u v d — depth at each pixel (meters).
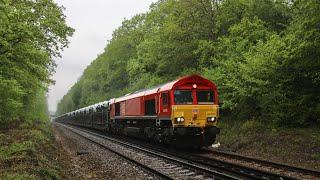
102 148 25.52
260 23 29.50
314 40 18.50
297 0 20.19
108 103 41.28
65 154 22.36
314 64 19.53
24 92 27.67
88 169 16.97
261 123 24.80
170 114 22.17
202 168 14.66
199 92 22.38
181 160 18.52
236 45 28.31
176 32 33.25
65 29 23.97
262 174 13.92
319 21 18.31
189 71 32.91
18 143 18.42
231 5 31.47
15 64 22.45
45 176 12.74
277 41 22.20
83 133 45.97
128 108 31.77
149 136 26.64
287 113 22.41
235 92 24.77
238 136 24.56
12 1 21.31
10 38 20.55
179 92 22.16
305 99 21.38
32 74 24.86
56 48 24.42
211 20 33.03
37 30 22.09
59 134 42.84
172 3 35.09
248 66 23.73
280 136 21.33
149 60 40.75
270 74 22.36
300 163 17.03
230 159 18.86
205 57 30.77
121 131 35.91
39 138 22.78
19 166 13.20
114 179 14.16
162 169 15.79
